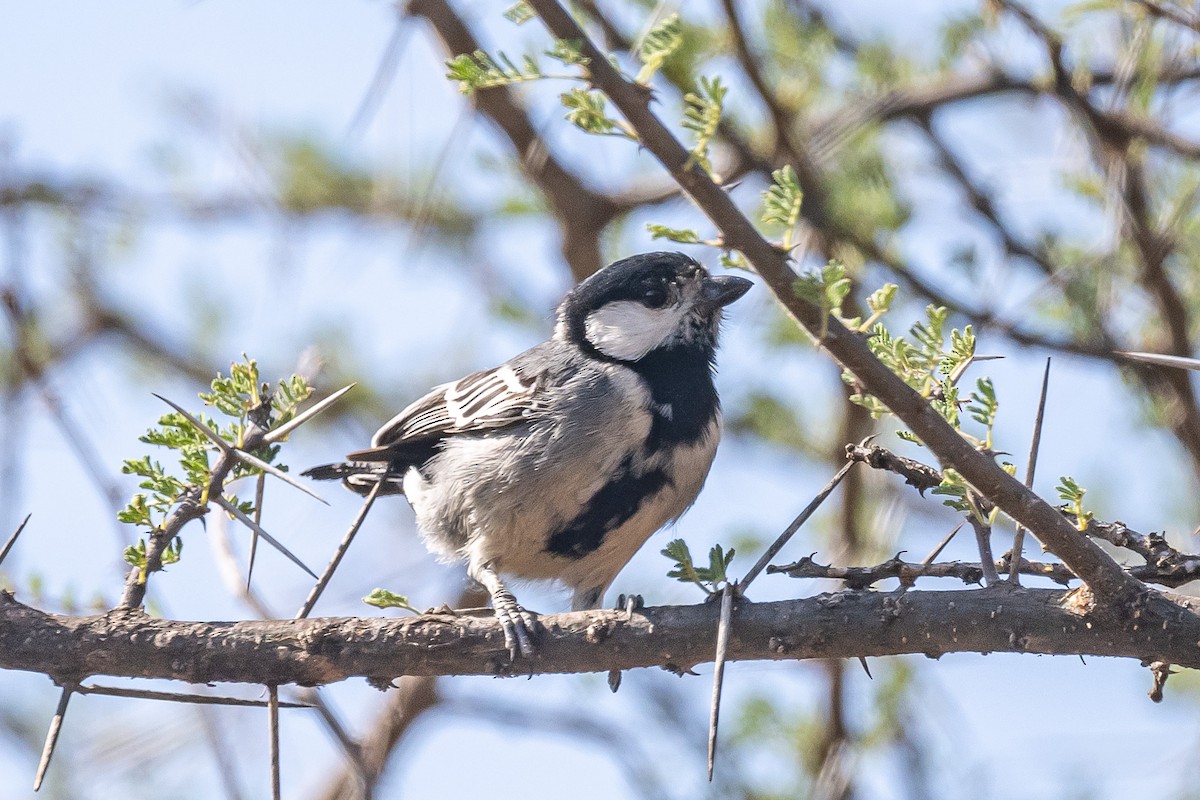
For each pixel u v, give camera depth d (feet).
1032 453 18.76
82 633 22.20
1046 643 20.03
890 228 37.17
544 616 22.82
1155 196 37.27
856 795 36.78
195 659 22.02
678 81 34.30
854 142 38.52
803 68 38.42
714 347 34.50
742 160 36.88
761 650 21.63
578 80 18.44
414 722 38.45
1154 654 19.48
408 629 22.30
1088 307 36.11
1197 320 37.60
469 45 30.81
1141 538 20.02
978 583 21.39
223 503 22.08
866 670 21.38
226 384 23.43
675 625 22.03
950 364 19.24
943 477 20.24
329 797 38.37
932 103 37.24
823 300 17.33
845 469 21.21
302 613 22.31
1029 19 34.78
